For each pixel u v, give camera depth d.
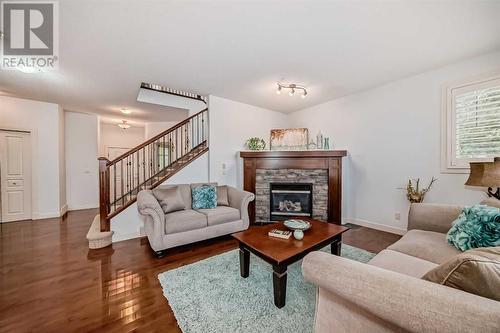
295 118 5.05
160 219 2.58
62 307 1.68
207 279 2.06
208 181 4.04
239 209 3.34
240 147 4.44
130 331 1.44
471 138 2.61
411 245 1.64
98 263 2.42
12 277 2.12
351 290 0.89
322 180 3.93
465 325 0.63
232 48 2.35
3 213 4.14
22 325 1.49
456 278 0.79
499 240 1.36
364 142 3.74
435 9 1.75
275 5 1.70
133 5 1.69
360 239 3.12
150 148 6.40
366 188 3.72
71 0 1.63
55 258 2.55
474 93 2.58
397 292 0.78
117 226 3.16
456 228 1.61
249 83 3.40
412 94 3.12
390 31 2.05
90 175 5.50
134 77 3.15
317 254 1.12
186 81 3.31
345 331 1.02
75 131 5.30
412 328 0.73
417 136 3.08
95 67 2.81
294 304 1.68
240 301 1.72
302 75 3.08
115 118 6.00
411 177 3.15
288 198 4.21
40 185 4.44
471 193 2.63
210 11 1.77
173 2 1.66
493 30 2.03
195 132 4.86
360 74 3.05
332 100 4.25
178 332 1.43
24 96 4.07
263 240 2.05
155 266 2.35
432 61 2.67
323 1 1.66
